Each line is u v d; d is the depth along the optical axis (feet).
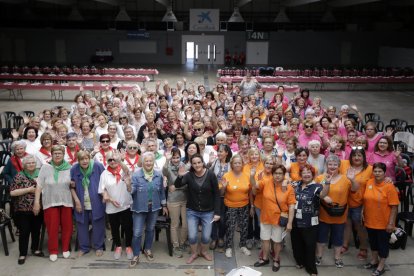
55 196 19.20
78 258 19.88
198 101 32.94
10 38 118.52
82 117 27.73
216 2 125.90
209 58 121.19
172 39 119.55
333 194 18.17
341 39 120.16
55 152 18.93
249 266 19.22
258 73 84.17
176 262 19.58
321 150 23.97
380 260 18.42
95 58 117.91
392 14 120.88
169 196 19.65
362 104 63.67
